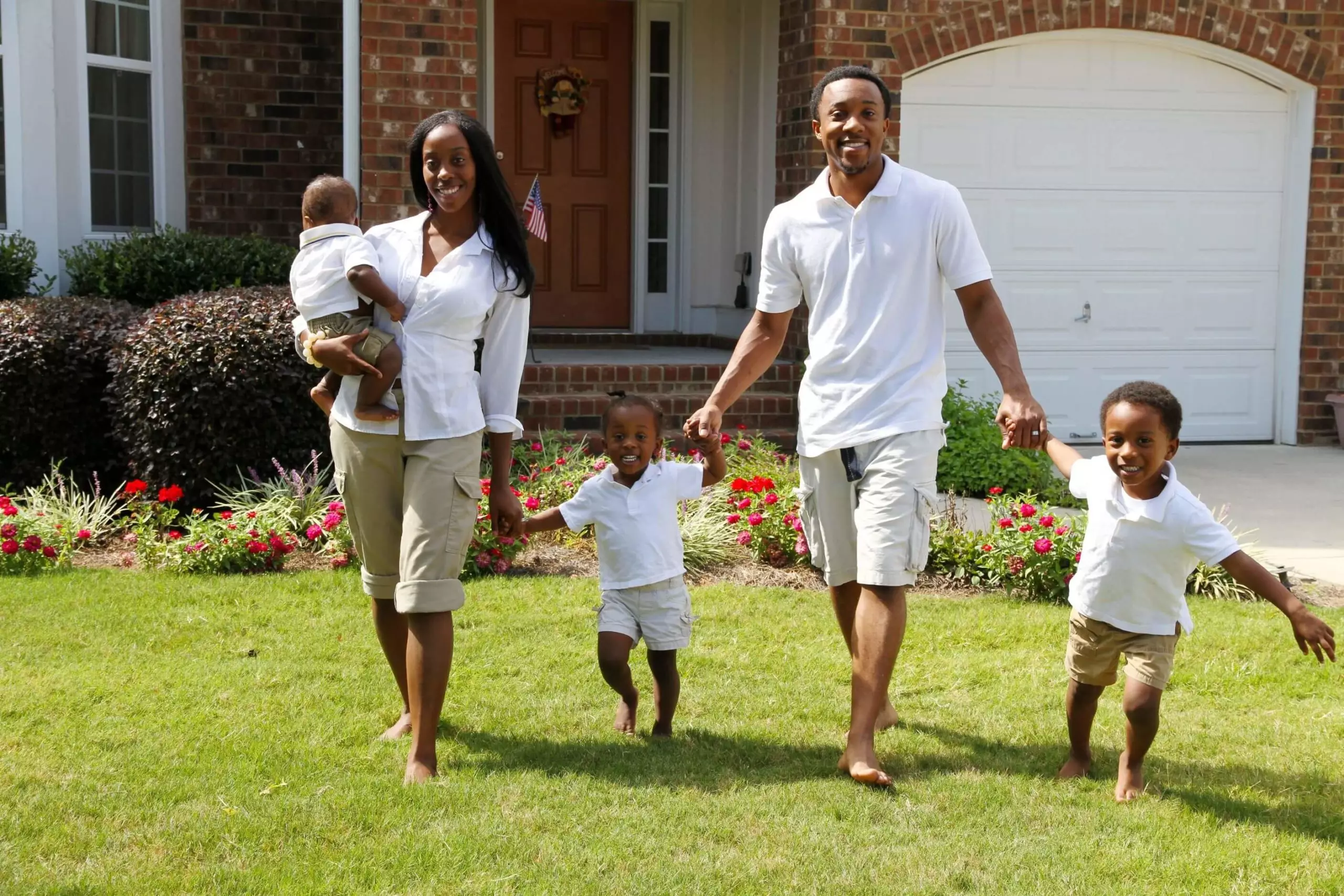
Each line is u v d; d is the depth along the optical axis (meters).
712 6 10.86
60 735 4.09
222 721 4.25
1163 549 3.63
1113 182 10.14
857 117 3.88
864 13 9.20
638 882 3.14
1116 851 3.34
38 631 5.26
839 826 3.48
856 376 3.97
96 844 3.31
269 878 3.13
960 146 9.85
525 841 3.36
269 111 10.20
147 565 6.44
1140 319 10.33
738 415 9.23
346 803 3.57
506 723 4.30
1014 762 4.00
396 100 8.60
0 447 7.66
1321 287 10.45
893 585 3.87
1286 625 5.55
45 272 9.21
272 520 6.60
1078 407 10.30
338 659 4.98
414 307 3.90
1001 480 8.28
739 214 10.85
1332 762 4.04
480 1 10.55
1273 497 8.51
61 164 9.30
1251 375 10.55
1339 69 10.20
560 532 7.07
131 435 7.45
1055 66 9.91
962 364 10.03
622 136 11.03
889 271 3.94
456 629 5.38
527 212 9.48
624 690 4.27
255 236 9.52
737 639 5.35
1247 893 3.13
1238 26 9.96
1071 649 3.88
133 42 9.79
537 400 8.97
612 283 11.16
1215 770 3.96
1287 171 10.39
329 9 10.23
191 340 7.23
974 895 3.11
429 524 3.82
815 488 4.13
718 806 3.61
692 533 6.71
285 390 7.37
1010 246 10.05
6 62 9.03
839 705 4.54
